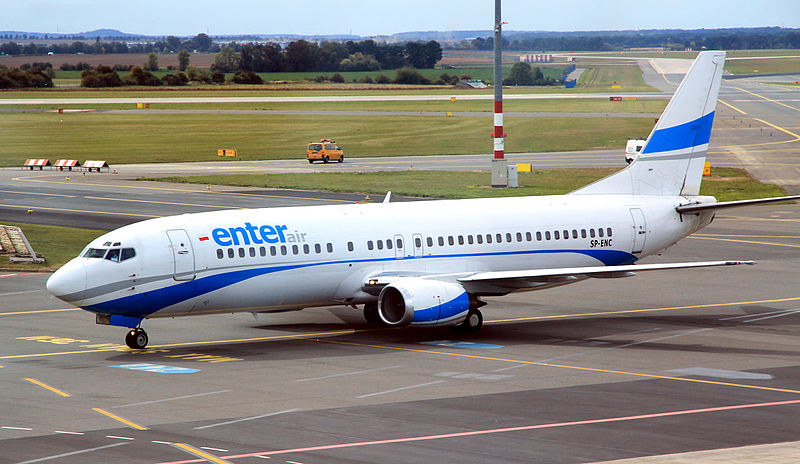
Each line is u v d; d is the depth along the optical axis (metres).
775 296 171.88
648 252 162.88
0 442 84.12
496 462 77.50
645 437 84.75
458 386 106.94
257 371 115.44
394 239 142.62
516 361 121.38
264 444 83.31
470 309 142.38
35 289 181.38
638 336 138.75
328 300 140.50
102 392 104.44
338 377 111.88
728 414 93.12
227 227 132.88
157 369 116.88
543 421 90.94
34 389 106.12
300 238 136.12
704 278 191.38
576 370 115.69
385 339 137.88
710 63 165.50
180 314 131.62
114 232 129.38
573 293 178.50
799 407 96.12
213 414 94.50
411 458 78.81
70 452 80.88
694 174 167.62
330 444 83.25
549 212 155.75
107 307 125.62
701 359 122.12
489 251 149.25
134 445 83.00
